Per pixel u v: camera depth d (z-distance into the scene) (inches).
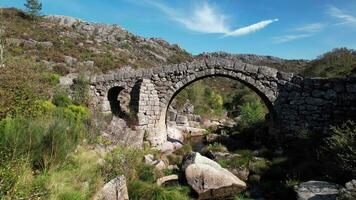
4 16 1967.3
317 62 1295.5
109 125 558.9
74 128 362.6
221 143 749.9
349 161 349.4
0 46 598.5
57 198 220.4
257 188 427.2
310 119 609.9
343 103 584.7
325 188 325.7
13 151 240.2
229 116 1535.4
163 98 725.3
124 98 1003.3
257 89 668.7
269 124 719.1
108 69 1460.4
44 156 277.6
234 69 684.1
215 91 1953.7
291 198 361.1
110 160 346.9
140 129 689.0
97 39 2273.6
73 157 315.3
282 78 650.2
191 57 3228.3
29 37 1625.2
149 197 321.1
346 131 447.2
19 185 199.0
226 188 406.9
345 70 1007.0
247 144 721.6
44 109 450.3
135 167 382.3
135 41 2962.6
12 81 406.0
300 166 446.0
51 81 678.5
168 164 529.3
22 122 306.2
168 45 3425.2
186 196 368.5
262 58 3398.1
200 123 1191.6
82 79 748.0
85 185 265.4
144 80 725.3
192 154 454.6
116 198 276.5
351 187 275.1
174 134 885.2
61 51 1523.1
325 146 502.6
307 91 617.9
